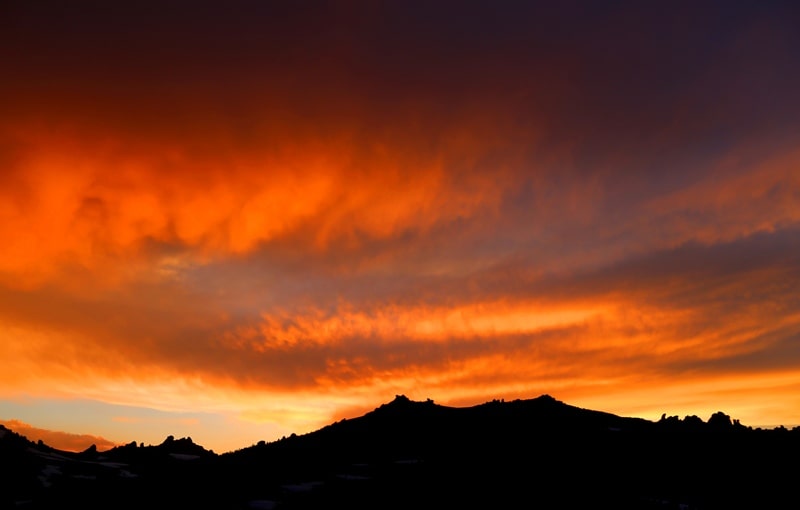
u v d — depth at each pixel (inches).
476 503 2847.0
